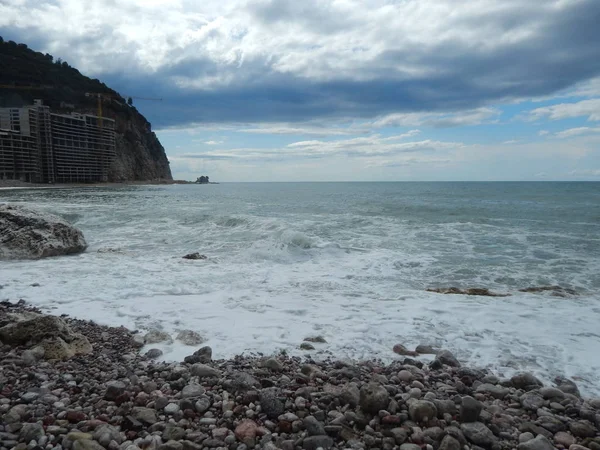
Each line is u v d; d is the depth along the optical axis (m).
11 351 4.32
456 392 3.65
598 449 2.87
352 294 7.19
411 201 29.72
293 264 9.77
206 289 7.38
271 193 48.91
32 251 10.38
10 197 40.06
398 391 3.58
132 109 148.88
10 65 118.12
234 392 3.53
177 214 19.56
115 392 3.39
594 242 12.50
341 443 2.86
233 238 13.12
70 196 42.56
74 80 134.50
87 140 116.50
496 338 5.10
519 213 20.58
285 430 2.99
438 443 2.84
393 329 5.37
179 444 2.74
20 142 93.81
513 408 3.45
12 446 2.70
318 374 3.92
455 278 8.68
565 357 4.54
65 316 5.79
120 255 10.77
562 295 7.26
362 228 15.09
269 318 5.75
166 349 4.62
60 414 3.10
